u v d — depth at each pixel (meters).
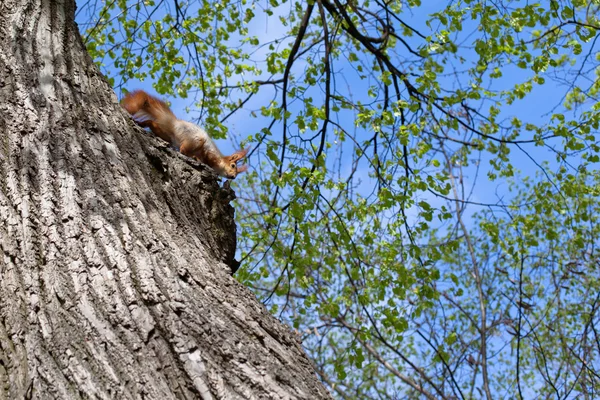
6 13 3.05
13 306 2.03
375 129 5.95
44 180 2.40
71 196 2.37
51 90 2.78
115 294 2.06
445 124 7.06
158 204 2.63
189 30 6.67
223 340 2.02
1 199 2.32
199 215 3.01
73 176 2.45
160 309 2.04
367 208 6.31
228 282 2.38
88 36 6.85
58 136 2.59
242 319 2.17
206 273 2.34
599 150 6.57
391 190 6.18
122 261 2.17
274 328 2.25
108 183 2.50
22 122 2.60
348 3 7.09
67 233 2.24
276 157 6.14
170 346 1.95
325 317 9.02
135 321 1.99
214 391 1.86
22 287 2.08
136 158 2.81
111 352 1.90
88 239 2.23
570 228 8.20
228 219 3.24
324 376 10.95
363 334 6.41
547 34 6.64
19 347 1.93
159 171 2.95
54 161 2.49
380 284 6.32
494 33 6.30
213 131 6.64
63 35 3.12
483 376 8.62
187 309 2.07
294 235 6.59
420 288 6.62
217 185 3.23
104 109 2.93
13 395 1.82
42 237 2.23
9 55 2.84
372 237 6.50
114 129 2.85
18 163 2.46
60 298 2.04
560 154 6.79
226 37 7.33
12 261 2.15
